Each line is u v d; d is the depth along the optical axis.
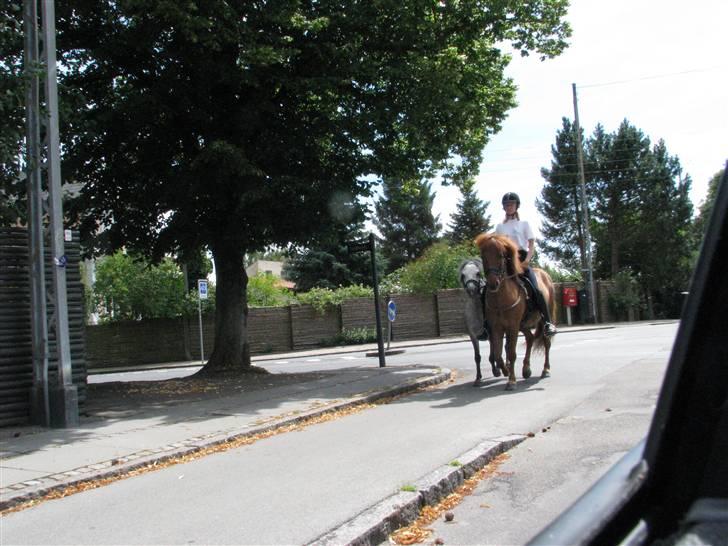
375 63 14.59
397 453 7.27
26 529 5.50
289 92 15.07
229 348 16.22
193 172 14.13
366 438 8.26
